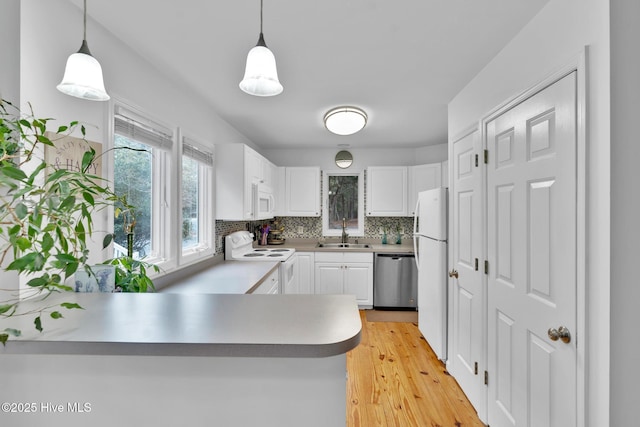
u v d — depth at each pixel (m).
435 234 2.78
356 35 1.68
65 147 1.38
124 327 0.90
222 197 3.01
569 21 1.27
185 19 1.54
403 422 1.97
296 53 1.87
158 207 2.21
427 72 2.10
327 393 0.88
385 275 4.14
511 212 1.69
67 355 0.86
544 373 1.42
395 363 2.74
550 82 1.38
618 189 1.08
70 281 1.40
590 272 1.17
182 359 0.88
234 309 1.07
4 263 1.14
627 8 1.08
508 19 1.53
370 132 3.76
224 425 0.88
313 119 3.22
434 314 2.81
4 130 0.90
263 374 0.88
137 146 2.03
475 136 2.12
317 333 0.86
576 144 1.23
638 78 1.07
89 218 0.94
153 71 2.02
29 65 1.24
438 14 1.49
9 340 0.80
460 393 2.28
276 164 4.80
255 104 2.76
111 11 1.47
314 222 4.80
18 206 0.77
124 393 0.88
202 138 2.70
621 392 1.08
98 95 1.24
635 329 1.08
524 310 1.56
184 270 2.45
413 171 4.34
